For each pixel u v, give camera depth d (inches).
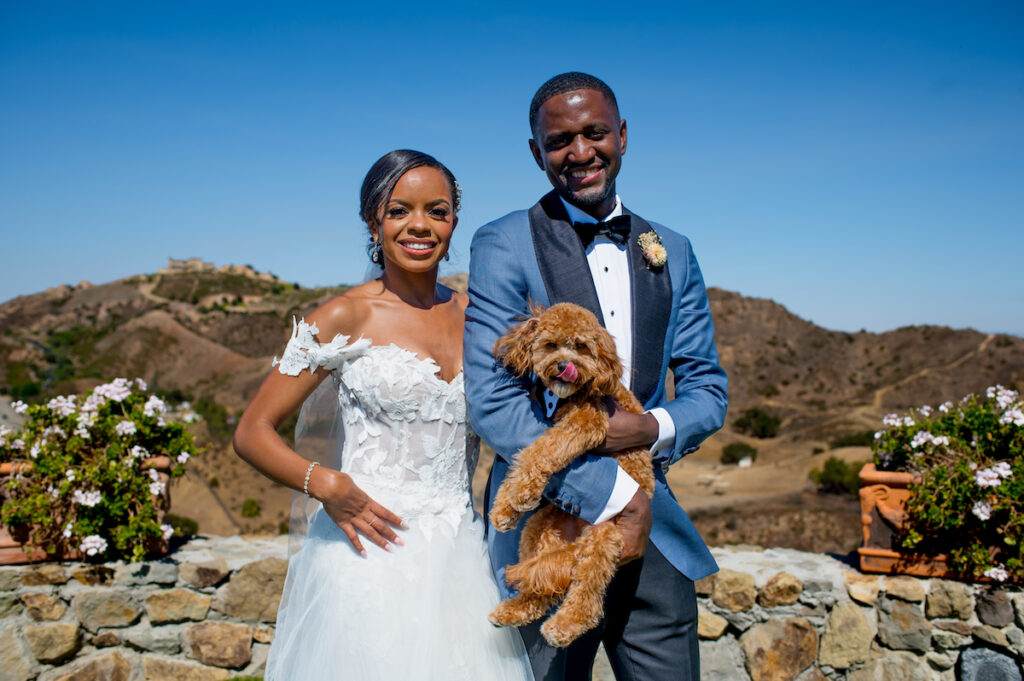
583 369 78.2
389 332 99.5
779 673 145.8
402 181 96.0
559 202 98.2
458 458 100.7
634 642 94.5
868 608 144.7
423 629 88.2
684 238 105.3
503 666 92.9
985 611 137.4
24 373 3390.7
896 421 151.7
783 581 146.2
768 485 1706.4
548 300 92.6
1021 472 136.0
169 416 166.6
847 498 1453.0
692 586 97.5
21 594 148.3
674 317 98.1
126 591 150.7
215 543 169.0
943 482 138.7
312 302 4527.6
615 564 82.4
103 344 3791.8
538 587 82.0
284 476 92.7
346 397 99.6
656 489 92.7
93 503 147.5
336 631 88.1
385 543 92.7
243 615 151.9
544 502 89.2
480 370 89.7
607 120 93.3
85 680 148.9
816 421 2696.9
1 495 150.5
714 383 97.6
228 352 3715.6
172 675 151.2
